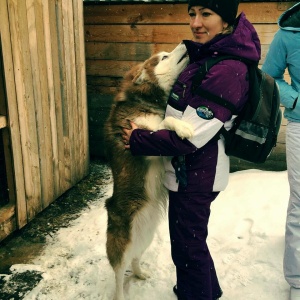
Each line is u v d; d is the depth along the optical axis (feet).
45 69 12.58
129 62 17.35
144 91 8.51
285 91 8.20
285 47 8.01
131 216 8.53
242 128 6.53
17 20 10.81
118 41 17.15
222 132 6.60
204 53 6.49
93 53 17.65
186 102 6.64
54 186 13.91
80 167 16.02
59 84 13.64
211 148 6.81
